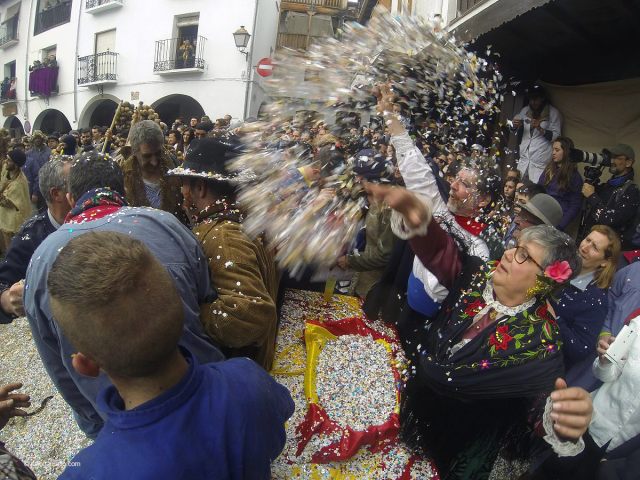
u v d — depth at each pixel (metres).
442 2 4.54
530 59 3.73
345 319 2.16
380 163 1.35
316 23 10.51
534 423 1.34
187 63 13.17
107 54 14.44
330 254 1.35
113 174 1.58
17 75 18.45
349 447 1.51
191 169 1.61
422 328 1.82
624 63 3.32
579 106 3.72
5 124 19.39
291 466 1.48
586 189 3.13
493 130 1.72
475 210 1.73
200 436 0.86
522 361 1.30
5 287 2.03
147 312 0.82
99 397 0.93
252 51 12.53
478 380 1.33
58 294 0.82
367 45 1.49
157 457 0.82
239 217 1.61
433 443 1.54
